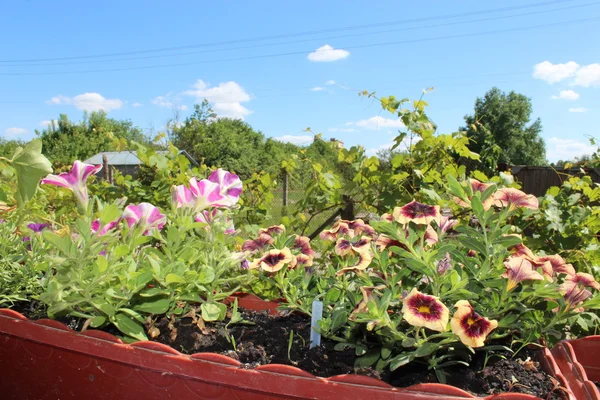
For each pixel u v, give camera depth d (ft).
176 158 12.81
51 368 5.15
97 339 4.86
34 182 4.58
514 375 4.52
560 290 4.62
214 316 5.58
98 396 4.89
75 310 5.70
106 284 5.40
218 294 5.90
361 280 5.41
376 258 5.46
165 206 12.42
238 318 5.79
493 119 110.52
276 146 103.81
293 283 6.44
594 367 5.18
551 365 4.60
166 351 4.57
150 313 5.84
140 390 4.66
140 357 4.62
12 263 6.42
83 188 5.69
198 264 6.21
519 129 110.32
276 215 13.98
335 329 5.26
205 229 6.39
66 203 11.68
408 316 4.07
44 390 5.22
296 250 6.36
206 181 6.05
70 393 5.06
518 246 5.39
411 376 4.58
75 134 113.80
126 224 5.62
